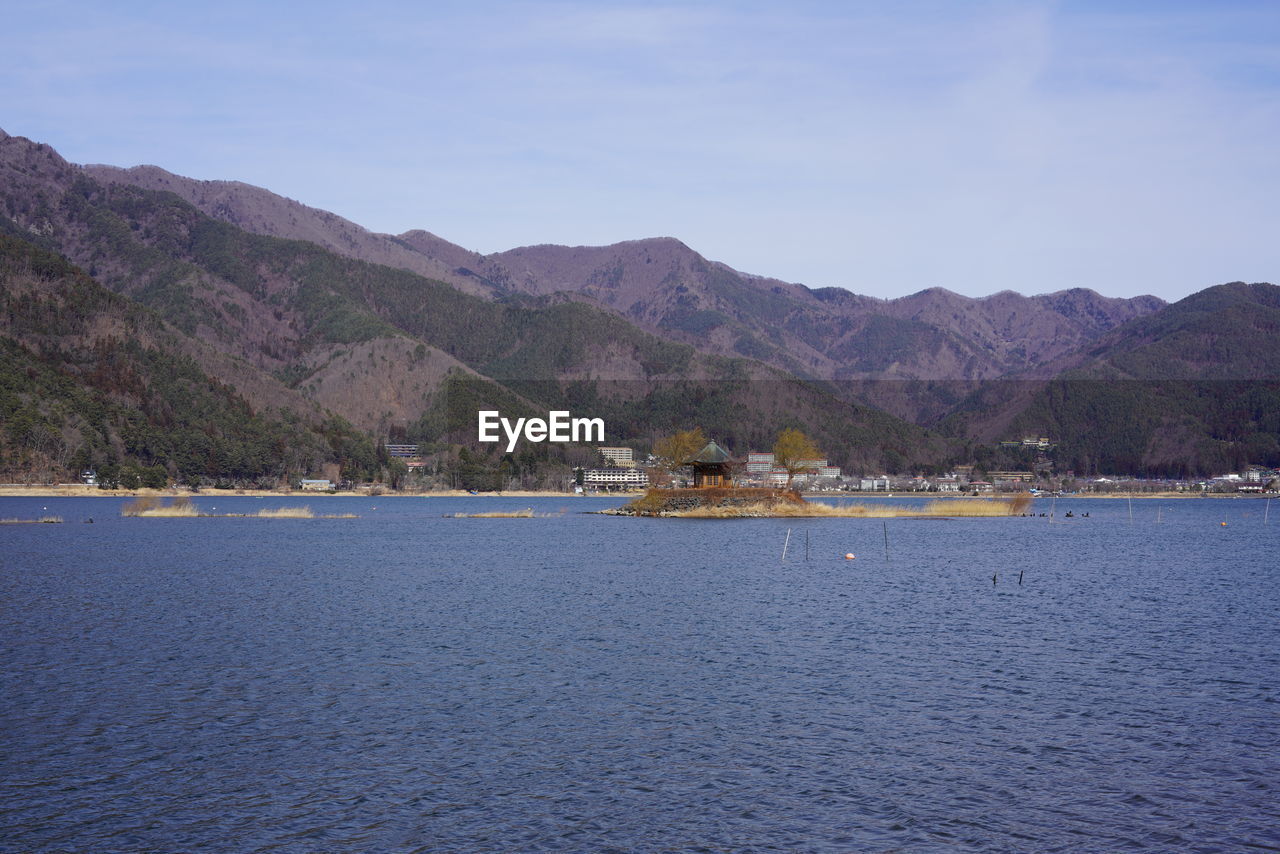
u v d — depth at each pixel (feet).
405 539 444.55
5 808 94.94
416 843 88.17
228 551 369.71
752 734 118.62
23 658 157.89
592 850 87.15
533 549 384.88
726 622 197.77
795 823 92.99
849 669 153.58
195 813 94.17
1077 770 107.14
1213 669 155.33
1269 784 103.35
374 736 116.88
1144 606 227.20
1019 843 89.30
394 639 175.94
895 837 90.22
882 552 382.01
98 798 97.55
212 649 165.89
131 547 385.50
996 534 522.47
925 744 115.44
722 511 639.35
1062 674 151.12
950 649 170.60
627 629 188.24
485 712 126.93
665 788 101.14
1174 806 97.60
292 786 100.94
